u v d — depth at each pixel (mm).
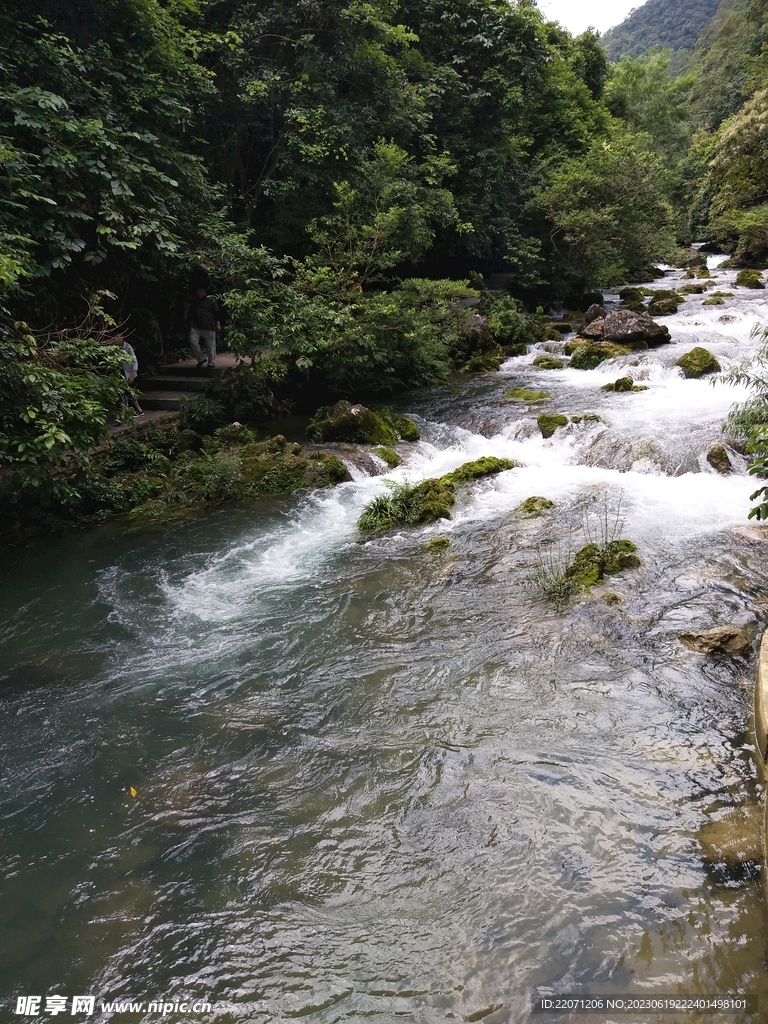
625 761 3879
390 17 15500
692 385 11430
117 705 4781
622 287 24438
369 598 6062
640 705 4355
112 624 5875
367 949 2939
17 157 7422
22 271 6379
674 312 18188
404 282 13766
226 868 3418
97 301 8875
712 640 4812
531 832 3455
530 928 2949
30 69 8492
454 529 7383
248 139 14336
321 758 4148
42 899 3303
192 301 12344
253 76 12570
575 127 23219
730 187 24234
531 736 4164
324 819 3684
